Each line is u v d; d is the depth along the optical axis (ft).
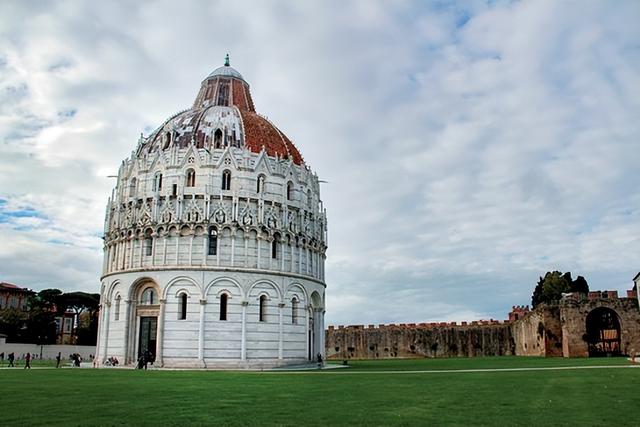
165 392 120.98
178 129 302.45
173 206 275.80
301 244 296.51
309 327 295.89
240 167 283.79
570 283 432.66
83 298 536.01
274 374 197.88
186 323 263.08
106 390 125.08
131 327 273.33
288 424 77.15
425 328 455.22
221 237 272.51
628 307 315.99
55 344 468.34
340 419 81.66
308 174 315.78
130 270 274.98
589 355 315.78
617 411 88.33
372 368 250.98
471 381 149.28
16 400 104.27
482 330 445.78
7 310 479.41
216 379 165.27
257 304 272.72
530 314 378.32
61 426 74.54
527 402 100.63
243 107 346.54
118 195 299.17
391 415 85.61
